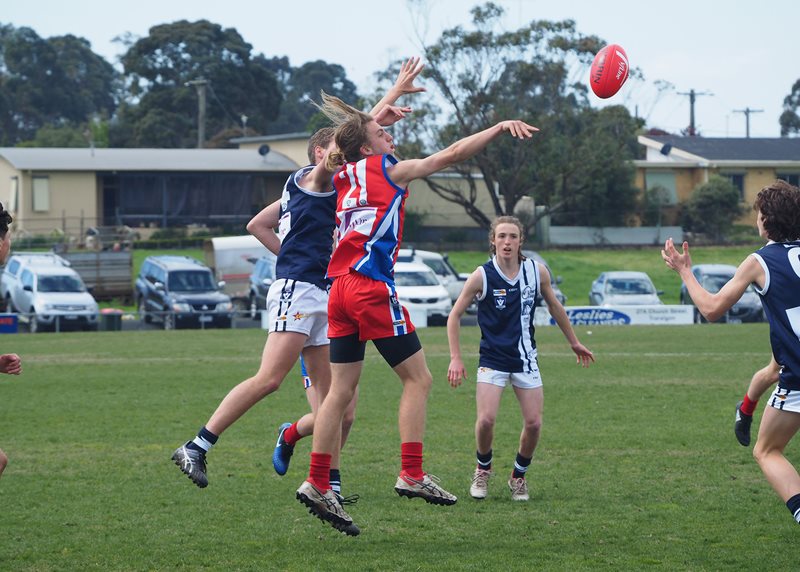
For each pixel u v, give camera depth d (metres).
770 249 11.62
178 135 163.88
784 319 11.37
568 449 19.94
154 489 16.50
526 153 98.81
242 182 119.12
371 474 17.64
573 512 14.76
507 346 15.59
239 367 36.72
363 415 24.78
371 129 12.34
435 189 102.31
